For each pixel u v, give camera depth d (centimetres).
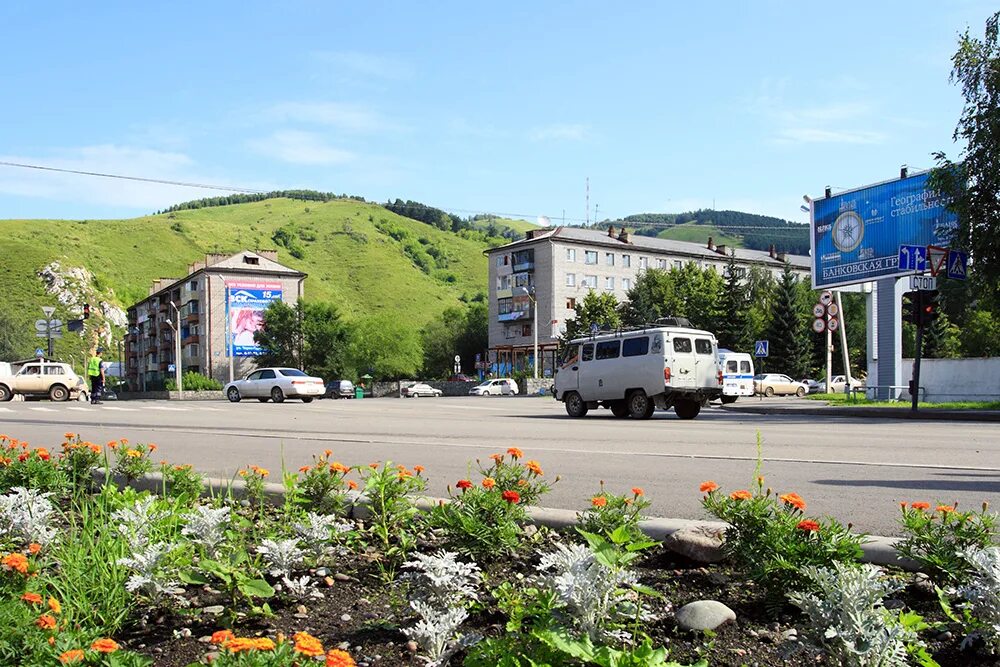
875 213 3148
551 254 9269
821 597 320
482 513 440
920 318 2300
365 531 485
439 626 304
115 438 1435
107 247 17338
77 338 12375
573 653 249
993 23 2261
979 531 372
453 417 2292
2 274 12900
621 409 2283
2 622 294
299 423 1941
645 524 470
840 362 8081
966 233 2303
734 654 309
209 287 9131
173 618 362
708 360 2183
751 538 372
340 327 8894
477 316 11100
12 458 694
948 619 334
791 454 1102
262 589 356
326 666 214
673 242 10825
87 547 404
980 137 2236
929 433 1552
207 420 2084
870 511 627
